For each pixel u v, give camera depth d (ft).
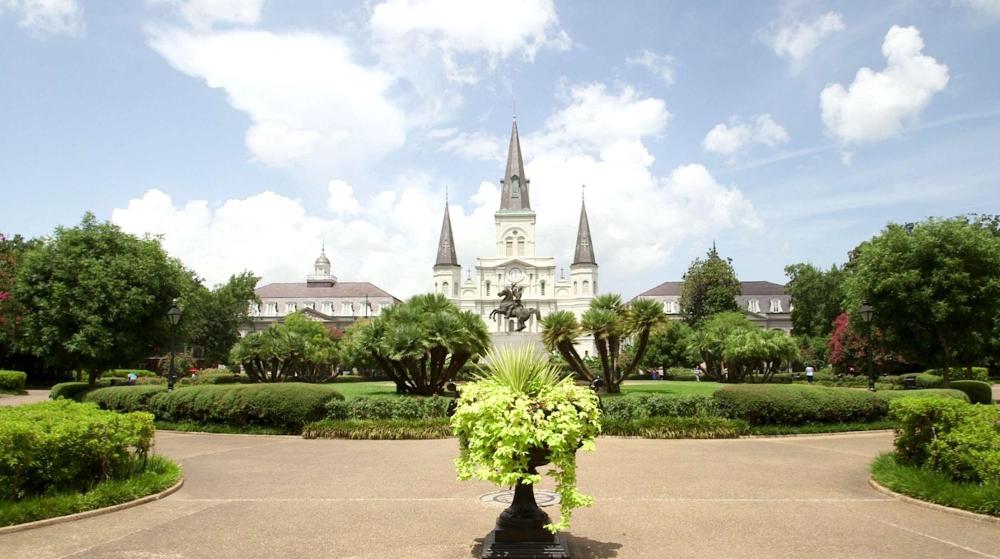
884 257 86.63
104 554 21.21
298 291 346.33
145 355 88.74
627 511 27.14
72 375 151.64
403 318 79.20
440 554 21.11
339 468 38.32
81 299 80.48
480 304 343.67
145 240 89.71
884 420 58.49
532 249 356.18
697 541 22.65
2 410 31.07
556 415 19.22
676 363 185.26
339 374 184.03
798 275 244.22
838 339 155.12
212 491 31.58
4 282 123.75
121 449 30.25
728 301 213.05
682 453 44.39
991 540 22.75
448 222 354.33
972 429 29.01
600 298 85.35
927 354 88.74
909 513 26.86
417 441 51.55
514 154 366.02
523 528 19.17
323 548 21.83
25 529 24.09
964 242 82.48
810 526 24.70
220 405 57.47
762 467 38.45
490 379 21.08
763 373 158.81
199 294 189.06
